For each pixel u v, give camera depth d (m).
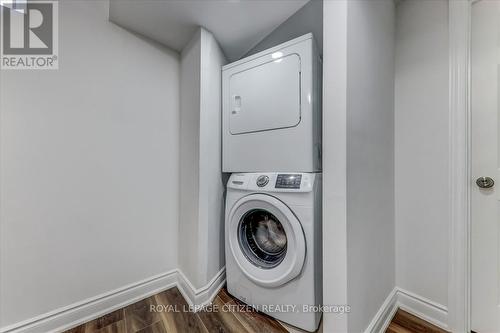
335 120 0.93
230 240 1.38
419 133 1.26
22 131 1.07
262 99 1.29
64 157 1.19
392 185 1.34
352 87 0.93
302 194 1.10
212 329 1.17
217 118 1.50
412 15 1.29
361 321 1.00
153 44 1.52
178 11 1.25
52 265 1.15
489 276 1.06
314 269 1.09
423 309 1.24
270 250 1.32
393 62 1.34
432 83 1.21
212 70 1.45
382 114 1.21
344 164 0.90
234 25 1.39
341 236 0.91
